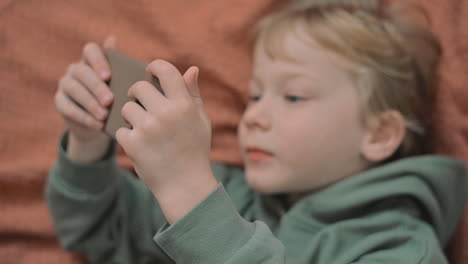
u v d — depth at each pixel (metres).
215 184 0.48
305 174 0.68
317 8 0.77
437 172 0.70
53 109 0.85
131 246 0.77
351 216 0.68
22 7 0.86
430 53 0.80
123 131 0.48
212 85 0.86
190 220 0.47
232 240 0.47
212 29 0.86
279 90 0.69
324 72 0.68
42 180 0.83
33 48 0.86
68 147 0.70
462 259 0.79
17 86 0.85
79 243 0.75
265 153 0.68
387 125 0.71
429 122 0.81
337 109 0.67
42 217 0.83
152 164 0.47
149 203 0.77
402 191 0.66
